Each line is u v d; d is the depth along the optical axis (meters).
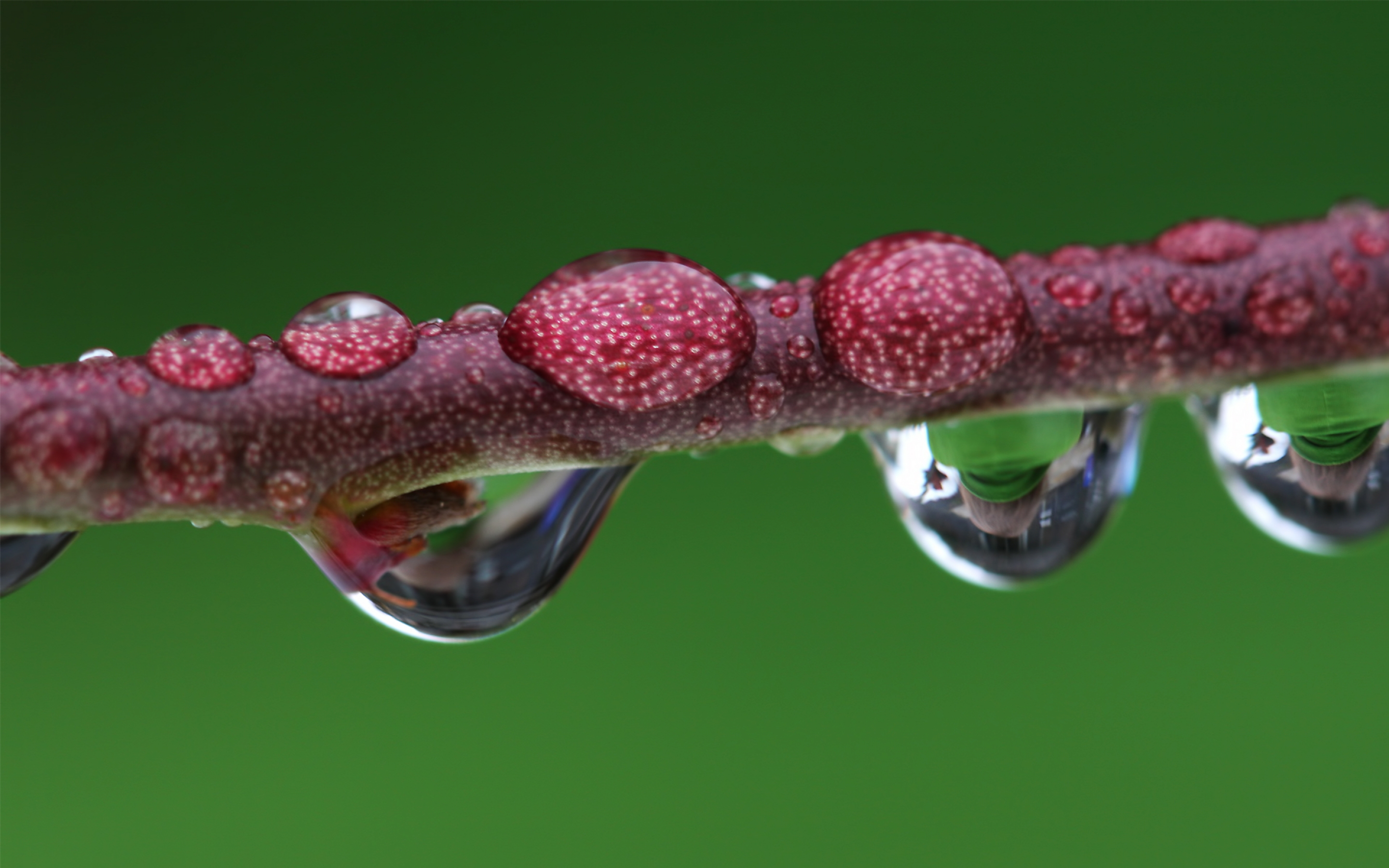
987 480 0.07
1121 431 0.07
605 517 0.07
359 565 0.07
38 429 0.07
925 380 0.07
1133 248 0.07
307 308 0.07
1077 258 0.07
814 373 0.07
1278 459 0.08
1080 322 0.07
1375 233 0.07
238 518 0.07
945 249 0.07
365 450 0.07
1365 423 0.07
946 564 0.08
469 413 0.07
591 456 0.07
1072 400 0.07
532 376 0.07
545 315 0.07
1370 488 0.08
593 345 0.07
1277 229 0.07
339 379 0.07
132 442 0.07
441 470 0.07
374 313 0.07
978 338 0.07
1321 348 0.07
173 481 0.07
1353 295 0.07
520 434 0.07
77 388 0.07
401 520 0.07
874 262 0.07
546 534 0.07
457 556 0.07
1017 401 0.07
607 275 0.07
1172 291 0.07
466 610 0.07
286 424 0.07
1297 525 0.08
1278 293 0.07
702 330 0.07
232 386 0.07
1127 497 0.08
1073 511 0.07
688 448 0.07
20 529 0.07
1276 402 0.07
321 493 0.07
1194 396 0.07
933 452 0.07
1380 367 0.07
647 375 0.07
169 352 0.07
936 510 0.07
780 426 0.07
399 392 0.07
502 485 0.07
